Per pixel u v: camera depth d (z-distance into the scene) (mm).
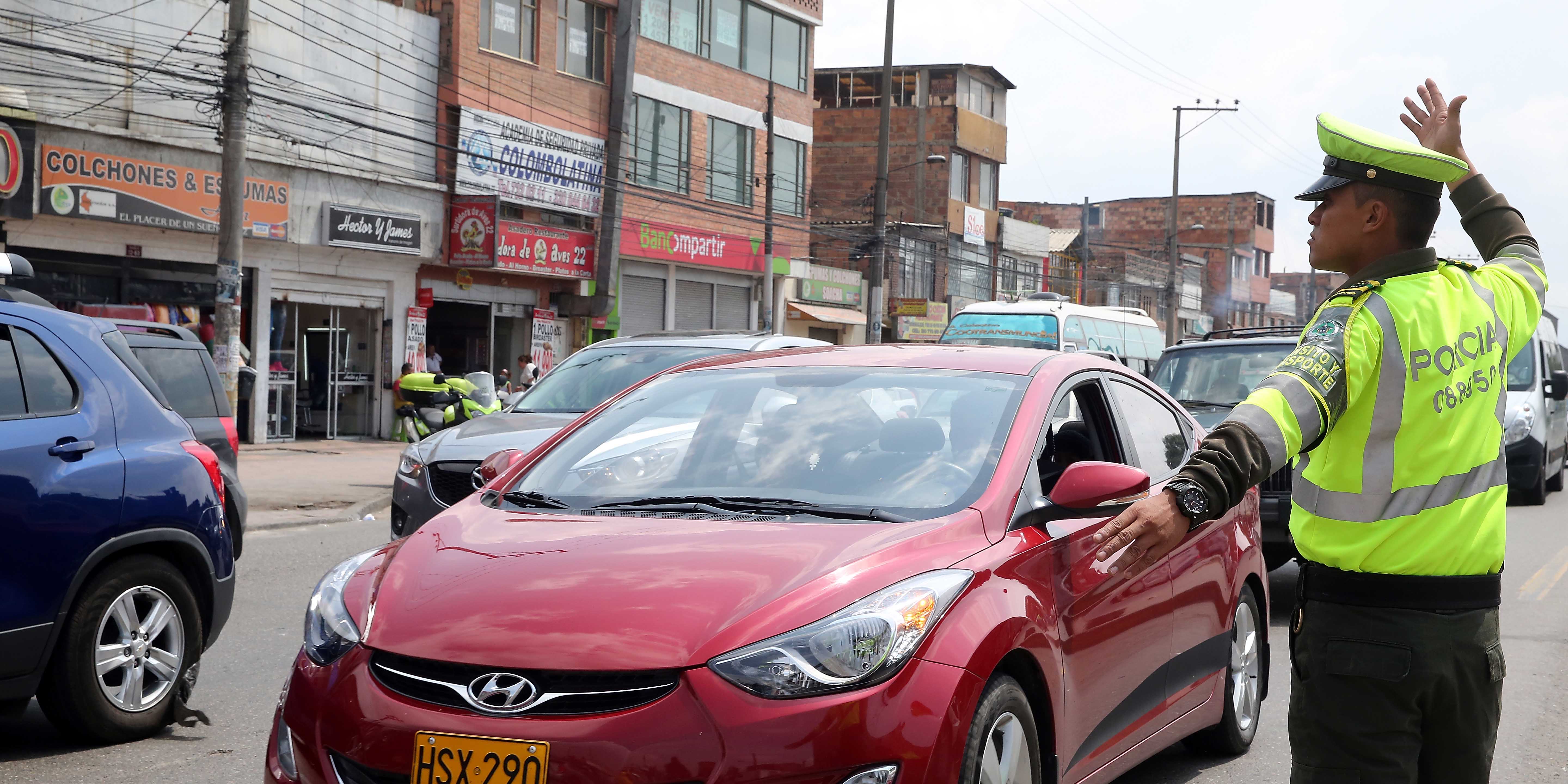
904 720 2994
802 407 4309
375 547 11203
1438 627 2578
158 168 19141
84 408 5258
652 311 31391
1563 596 9703
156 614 5438
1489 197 3137
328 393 23109
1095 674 3873
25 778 4871
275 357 22016
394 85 23781
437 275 25078
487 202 24578
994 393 4227
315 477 16578
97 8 18766
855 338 40312
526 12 26656
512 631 3105
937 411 4164
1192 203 75562
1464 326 2662
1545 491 17484
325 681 3248
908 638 3096
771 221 30078
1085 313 22734
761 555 3348
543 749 2932
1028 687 3527
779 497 3848
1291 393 2510
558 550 3486
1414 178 2666
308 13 21828
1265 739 5762
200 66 19547
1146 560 2436
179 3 19797
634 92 30109
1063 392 4383
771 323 30312
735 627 3057
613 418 4551
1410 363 2586
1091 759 3895
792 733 2918
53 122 17891
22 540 4906
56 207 17891
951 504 3709
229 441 7945
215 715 5793
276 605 8406
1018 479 3842
